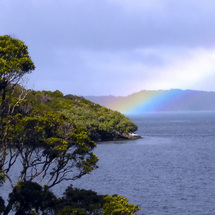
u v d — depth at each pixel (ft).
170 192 392.68
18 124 182.39
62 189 392.27
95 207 177.47
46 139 184.14
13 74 175.11
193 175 499.51
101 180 456.04
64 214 168.55
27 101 197.26
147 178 475.31
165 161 642.22
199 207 332.60
